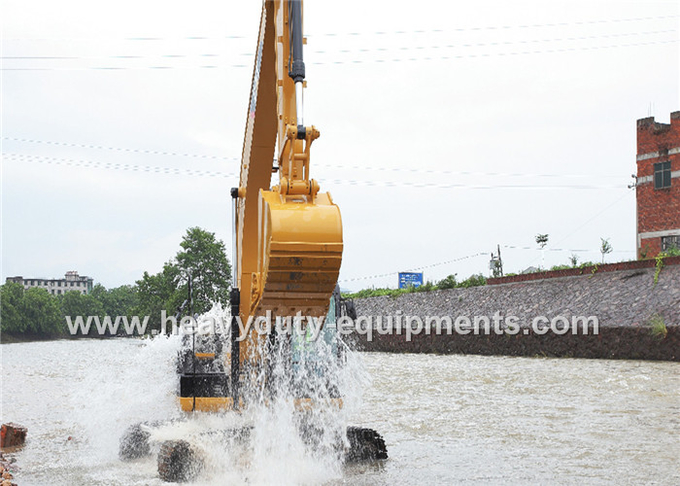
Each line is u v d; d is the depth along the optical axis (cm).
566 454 874
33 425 1233
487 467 808
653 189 3503
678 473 757
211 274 7006
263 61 771
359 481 738
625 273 3006
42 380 2286
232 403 829
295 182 600
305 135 605
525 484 723
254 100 824
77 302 18612
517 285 3659
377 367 2617
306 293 593
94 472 818
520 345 3086
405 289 4962
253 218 859
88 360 3822
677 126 3409
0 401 1625
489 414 1262
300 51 623
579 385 1708
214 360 937
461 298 4091
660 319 2488
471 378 2030
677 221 3391
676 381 1711
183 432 825
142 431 874
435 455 884
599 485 712
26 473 824
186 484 724
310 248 562
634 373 1966
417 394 1639
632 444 927
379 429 1118
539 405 1363
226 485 721
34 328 14938
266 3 749
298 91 616
